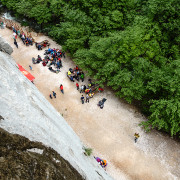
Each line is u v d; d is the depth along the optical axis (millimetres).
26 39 31016
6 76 7172
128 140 18516
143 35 21172
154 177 15922
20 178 4242
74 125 19703
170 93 16875
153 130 19391
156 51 21078
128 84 19406
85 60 22547
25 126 5438
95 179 8602
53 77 25297
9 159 4316
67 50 29312
